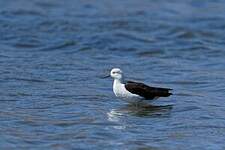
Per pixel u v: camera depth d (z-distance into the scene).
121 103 19.61
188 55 27.05
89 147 15.77
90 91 20.84
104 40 28.42
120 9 34.59
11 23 30.81
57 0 36.16
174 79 22.91
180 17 33.41
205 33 30.38
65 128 17.08
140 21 31.94
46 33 29.36
